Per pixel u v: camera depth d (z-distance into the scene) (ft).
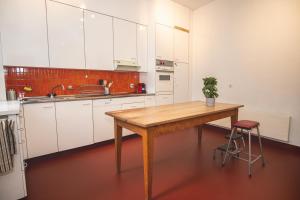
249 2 11.60
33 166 8.18
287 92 10.22
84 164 8.41
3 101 8.02
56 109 8.95
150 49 13.42
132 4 12.49
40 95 10.14
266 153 9.57
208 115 7.53
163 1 13.30
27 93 9.71
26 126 8.13
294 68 9.86
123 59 12.29
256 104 11.66
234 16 12.49
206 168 8.02
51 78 10.48
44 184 6.78
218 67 13.79
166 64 13.83
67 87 11.07
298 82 9.77
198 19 15.02
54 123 8.93
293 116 10.07
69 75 11.14
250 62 11.80
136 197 6.08
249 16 11.66
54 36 9.41
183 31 14.78
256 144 10.91
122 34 12.12
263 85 11.25
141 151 9.96
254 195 6.12
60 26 9.57
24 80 9.61
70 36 9.94
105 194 6.22
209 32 14.24
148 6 13.28
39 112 8.44
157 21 13.03
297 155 9.29
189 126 6.84
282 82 10.39
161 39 13.35
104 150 10.09
